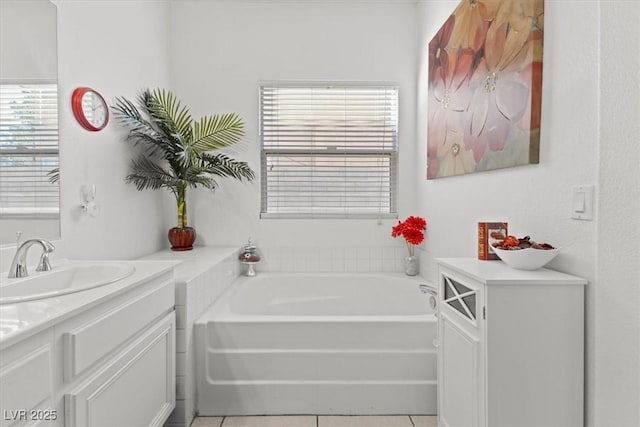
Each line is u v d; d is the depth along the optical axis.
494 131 1.69
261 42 3.02
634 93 1.01
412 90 3.03
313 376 1.89
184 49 3.01
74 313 0.96
